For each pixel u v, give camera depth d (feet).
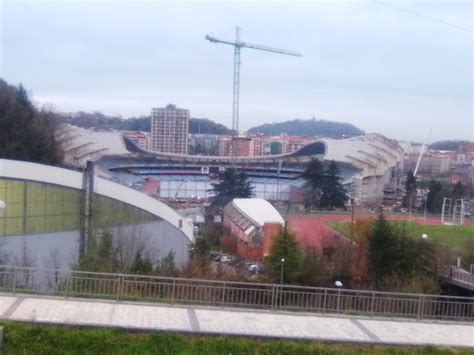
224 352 48.91
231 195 407.85
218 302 60.85
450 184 470.80
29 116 271.28
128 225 128.67
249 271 142.00
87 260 95.40
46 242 114.73
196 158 559.38
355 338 52.60
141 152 547.49
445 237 221.05
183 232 155.12
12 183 111.34
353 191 412.36
